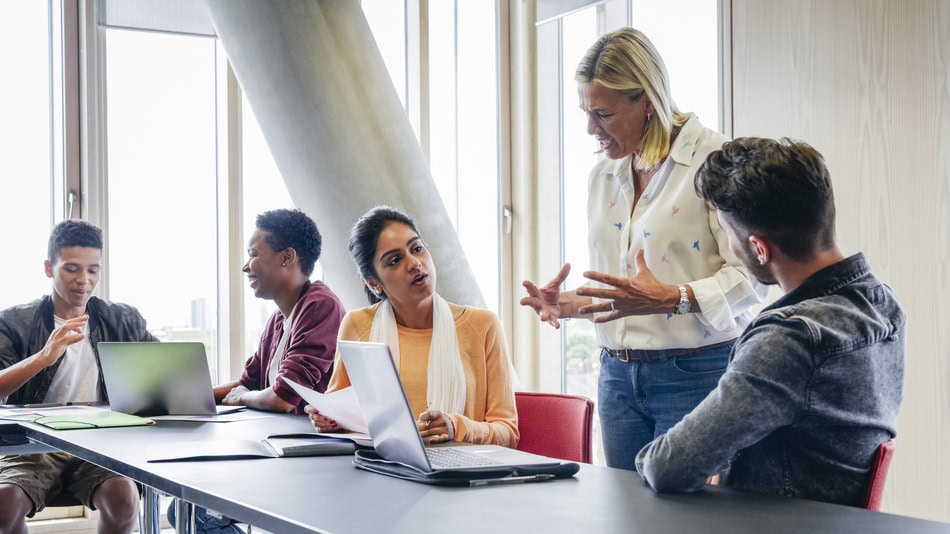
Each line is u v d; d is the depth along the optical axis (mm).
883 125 2869
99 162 3889
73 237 3027
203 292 4094
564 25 4527
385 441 1667
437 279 3871
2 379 2742
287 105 3633
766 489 1419
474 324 2398
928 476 2764
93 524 3855
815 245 1393
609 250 2336
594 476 1593
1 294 3781
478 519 1262
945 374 2721
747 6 3307
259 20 3572
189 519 2107
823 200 1383
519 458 1699
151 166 3996
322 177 3674
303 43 3590
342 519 1268
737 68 3350
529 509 1321
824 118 3041
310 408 2299
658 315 2146
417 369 2348
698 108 3627
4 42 3783
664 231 2156
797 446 1384
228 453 1863
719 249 2117
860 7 2922
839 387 1334
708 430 1342
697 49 3635
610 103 2145
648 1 3922
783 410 1321
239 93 4105
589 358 4363
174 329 4043
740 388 1327
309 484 1538
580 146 4430
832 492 1369
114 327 3141
